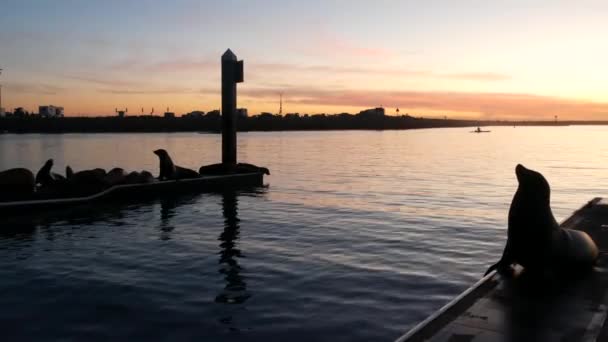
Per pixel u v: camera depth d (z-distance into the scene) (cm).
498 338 410
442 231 1149
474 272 826
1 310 650
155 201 1619
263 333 581
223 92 2138
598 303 493
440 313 464
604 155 4191
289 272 821
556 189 1983
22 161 3312
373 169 2875
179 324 606
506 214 1383
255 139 8406
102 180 1616
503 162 3428
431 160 3631
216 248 984
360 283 765
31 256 925
